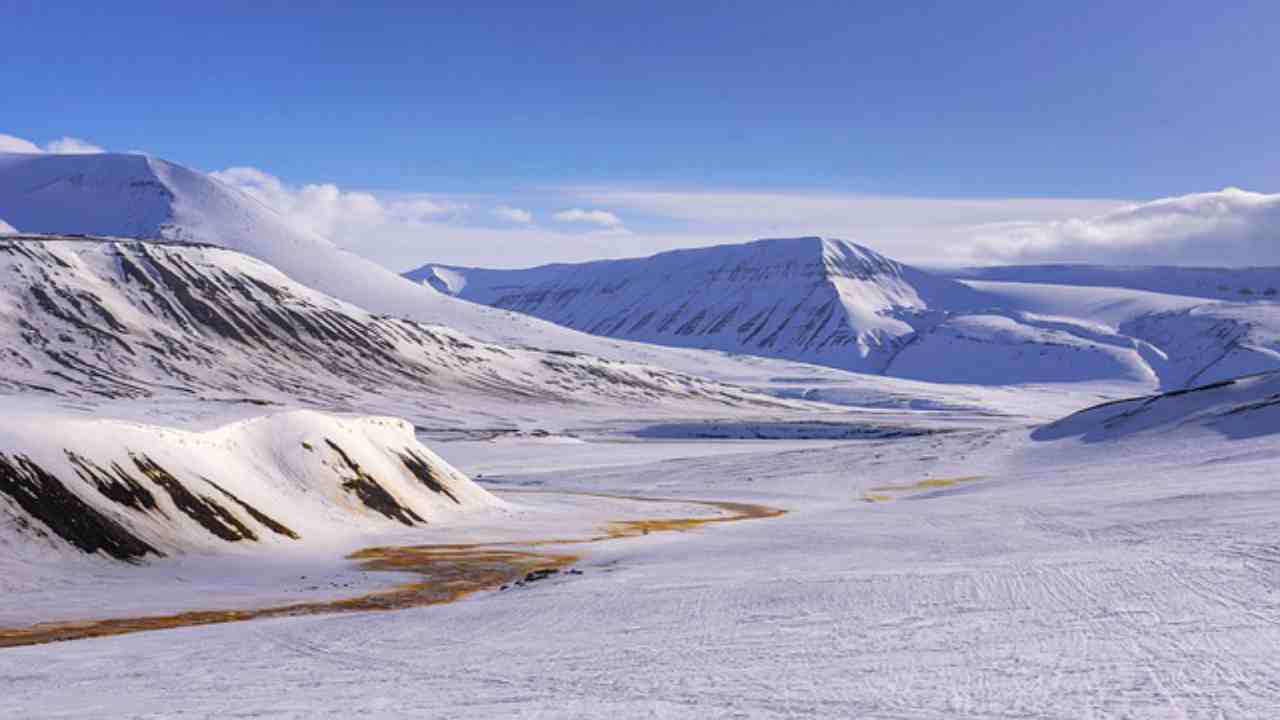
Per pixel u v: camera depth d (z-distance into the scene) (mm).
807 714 15125
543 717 15844
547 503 76938
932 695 15828
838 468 97062
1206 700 14148
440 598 37094
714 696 16812
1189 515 40438
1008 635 20422
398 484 65500
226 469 54688
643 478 101250
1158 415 92250
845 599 27266
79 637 30703
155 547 44094
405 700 17938
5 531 40094
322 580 41750
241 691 19781
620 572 39031
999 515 49938
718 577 34781
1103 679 15945
